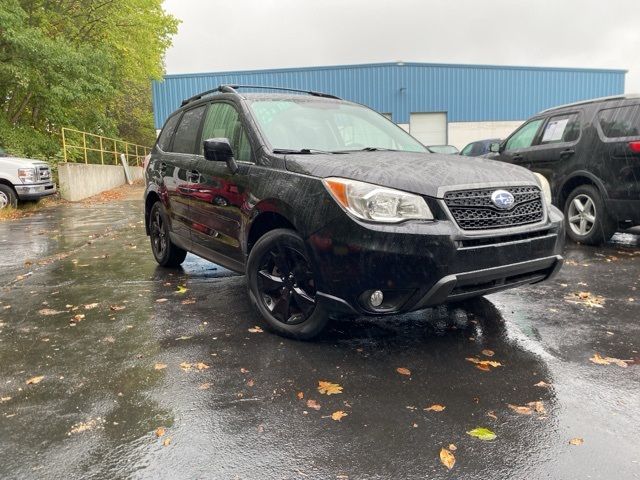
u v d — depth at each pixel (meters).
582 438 2.33
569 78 30.86
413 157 3.67
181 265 6.32
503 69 29.98
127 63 25.30
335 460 2.20
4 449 2.32
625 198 6.23
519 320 3.96
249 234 3.83
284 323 3.62
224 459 2.22
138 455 2.26
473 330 3.75
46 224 10.91
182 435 2.41
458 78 29.55
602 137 6.51
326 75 28.75
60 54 18.53
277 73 28.58
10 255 7.23
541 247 3.39
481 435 2.36
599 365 3.13
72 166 17.61
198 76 28.61
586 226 6.93
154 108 28.75
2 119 19.11
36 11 20.36
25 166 13.34
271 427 2.46
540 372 3.04
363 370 3.09
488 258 3.12
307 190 3.31
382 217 3.01
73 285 5.38
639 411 2.57
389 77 28.94
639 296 4.57
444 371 3.06
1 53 17.58
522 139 8.03
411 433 2.39
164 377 3.04
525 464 2.15
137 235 9.04
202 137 4.86
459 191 3.13
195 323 4.01
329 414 2.58
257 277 3.75
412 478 2.07
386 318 4.02
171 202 5.35
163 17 28.14
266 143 3.87
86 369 3.18
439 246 2.97
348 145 4.26
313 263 3.27
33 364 3.28
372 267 3.01
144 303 4.62
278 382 2.94
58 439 2.39
